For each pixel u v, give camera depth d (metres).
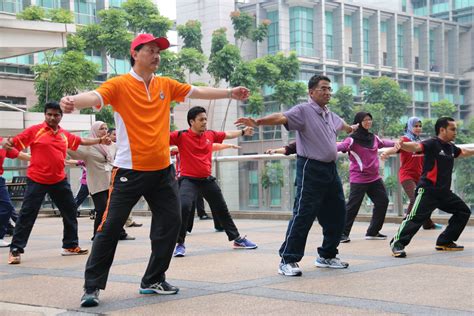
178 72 44.03
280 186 12.00
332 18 70.62
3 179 8.43
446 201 6.46
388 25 76.25
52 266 6.39
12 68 44.31
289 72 49.81
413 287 4.60
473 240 7.65
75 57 34.47
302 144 5.43
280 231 9.52
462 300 4.11
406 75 77.44
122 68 50.38
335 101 54.31
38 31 16.69
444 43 82.44
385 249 6.95
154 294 4.60
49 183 7.00
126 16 39.47
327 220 5.62
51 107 6.99
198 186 7.19
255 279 5.14
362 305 4.01
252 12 68.75
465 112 83.12
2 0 43.34
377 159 7.88
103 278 4.36
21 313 4.11
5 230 8.55
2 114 17.36
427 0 85.50
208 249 7.45
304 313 3.82
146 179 4.45
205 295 4.50
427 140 6.43
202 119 7.24
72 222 7.34
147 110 4.42
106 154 8.23
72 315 4.00
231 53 46.16
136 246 7.97
